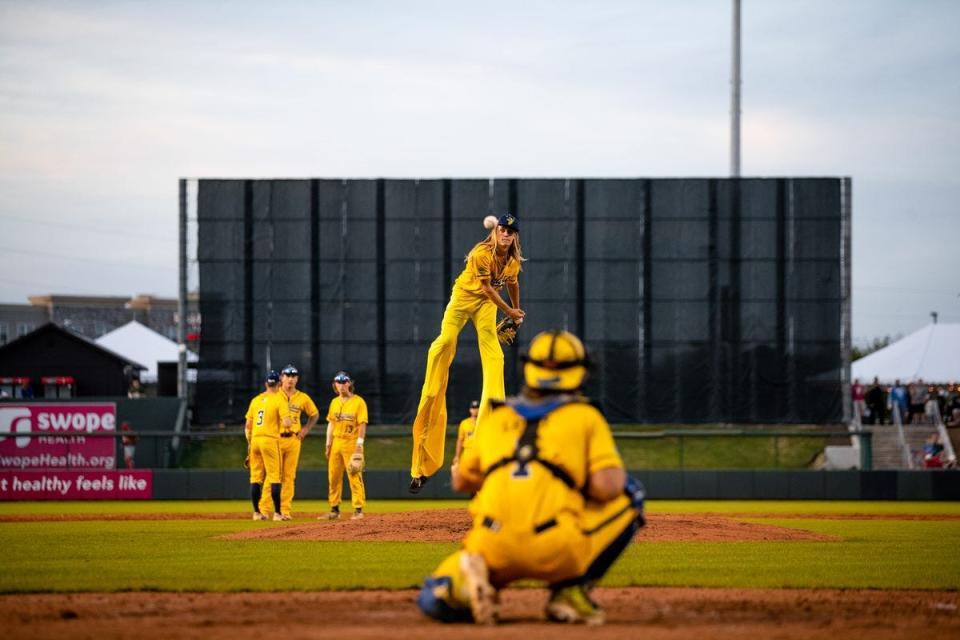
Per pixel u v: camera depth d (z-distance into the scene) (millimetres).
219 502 89875
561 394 19766
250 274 104188
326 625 20469
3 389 132125
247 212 104125
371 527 47438
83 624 20969
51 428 100500
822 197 103312
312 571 31734
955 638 19188
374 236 104125
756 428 104000
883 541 45500
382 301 104125
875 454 113188
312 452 103188
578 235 104000
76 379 134125
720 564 34469
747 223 103688
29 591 26969
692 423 103688
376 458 102000
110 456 96000
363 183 104000
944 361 125938
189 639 18719
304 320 104000
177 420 102000
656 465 103500
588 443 19422
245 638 18703
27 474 92000
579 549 19125
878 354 131250
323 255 104125
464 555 19281
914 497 92938
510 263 40312
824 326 103375
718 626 20156
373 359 104000
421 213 104125
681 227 103688
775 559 36469
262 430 60656
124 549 40250
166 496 92188
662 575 30922
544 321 104000
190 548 40531
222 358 103875
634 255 103875
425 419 42312
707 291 103625
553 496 19000
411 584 28109
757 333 103625
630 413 103688
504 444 19469
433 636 18312
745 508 80000
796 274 103500
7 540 45531
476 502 21219
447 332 41094
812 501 92375
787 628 20031
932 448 107438
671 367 103688
